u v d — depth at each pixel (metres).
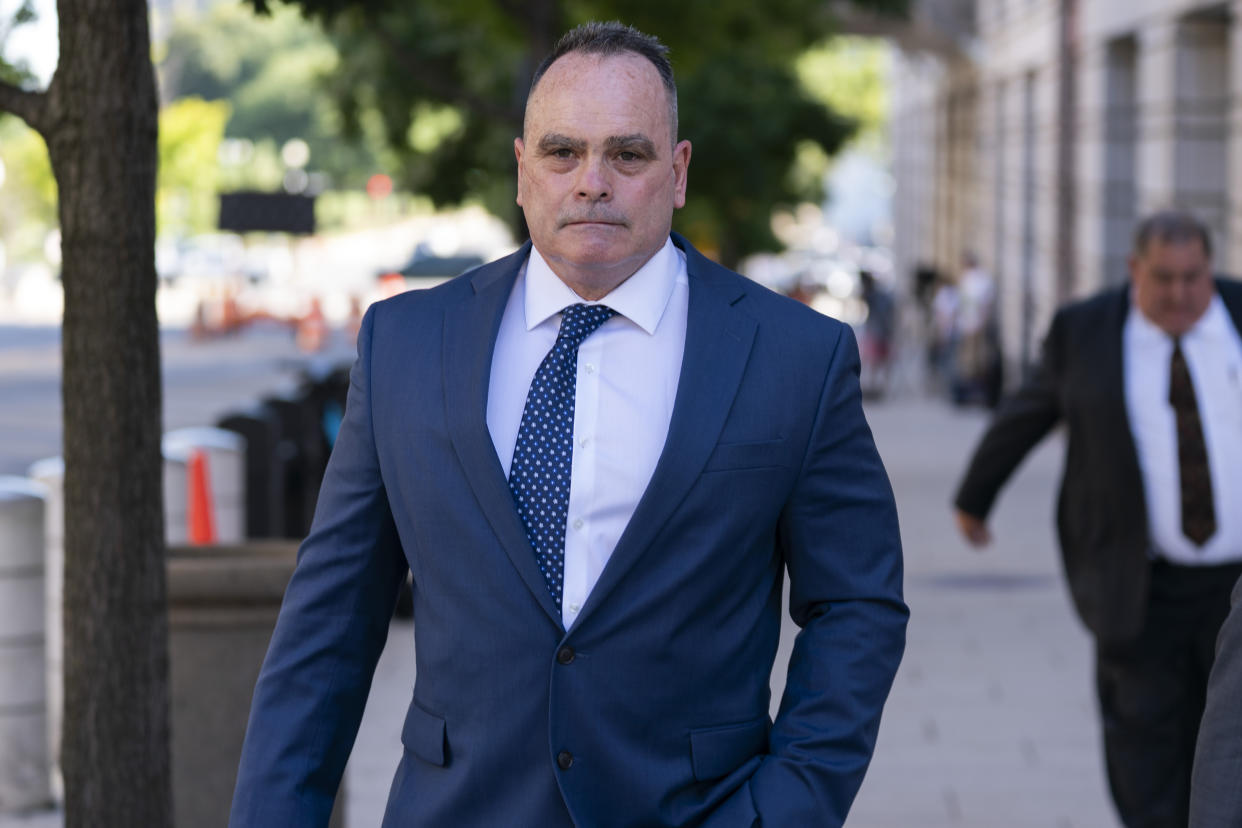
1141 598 5.58
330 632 3.13
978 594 12.21
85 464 4.59
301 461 12.46
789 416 3.03
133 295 4.59
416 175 22.19
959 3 36.47
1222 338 5.64
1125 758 5.75
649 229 3.01
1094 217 23.58
